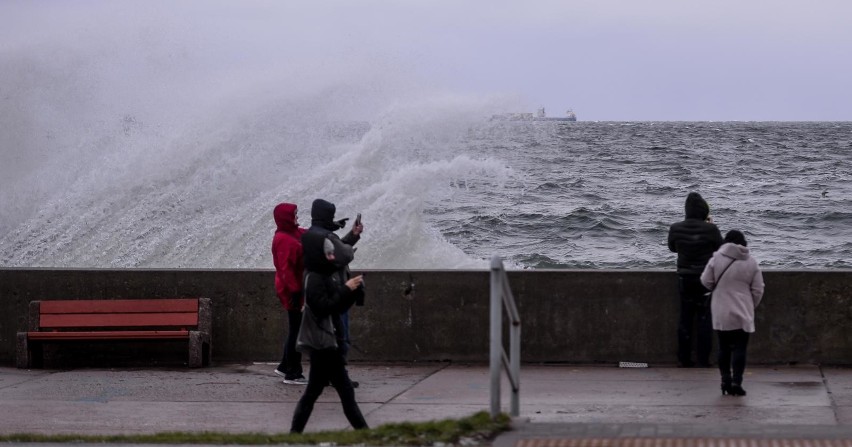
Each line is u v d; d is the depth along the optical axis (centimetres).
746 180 8456
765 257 4228
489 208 5669
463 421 977
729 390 1223
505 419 988
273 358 1524
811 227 5272
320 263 1010
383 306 1499
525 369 1437
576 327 1466
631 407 1163
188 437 968
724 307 1216
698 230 1402
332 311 1007
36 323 1506
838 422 1065
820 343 1419
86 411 1182
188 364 1485
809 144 16862
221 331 1530
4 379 1403
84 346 1517
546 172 8725
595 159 11262
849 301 1412
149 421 1127
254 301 1528
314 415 1162
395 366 1479
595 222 5078
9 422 1117
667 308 1454
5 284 1555
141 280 1540
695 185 7838
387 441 935
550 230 4856
